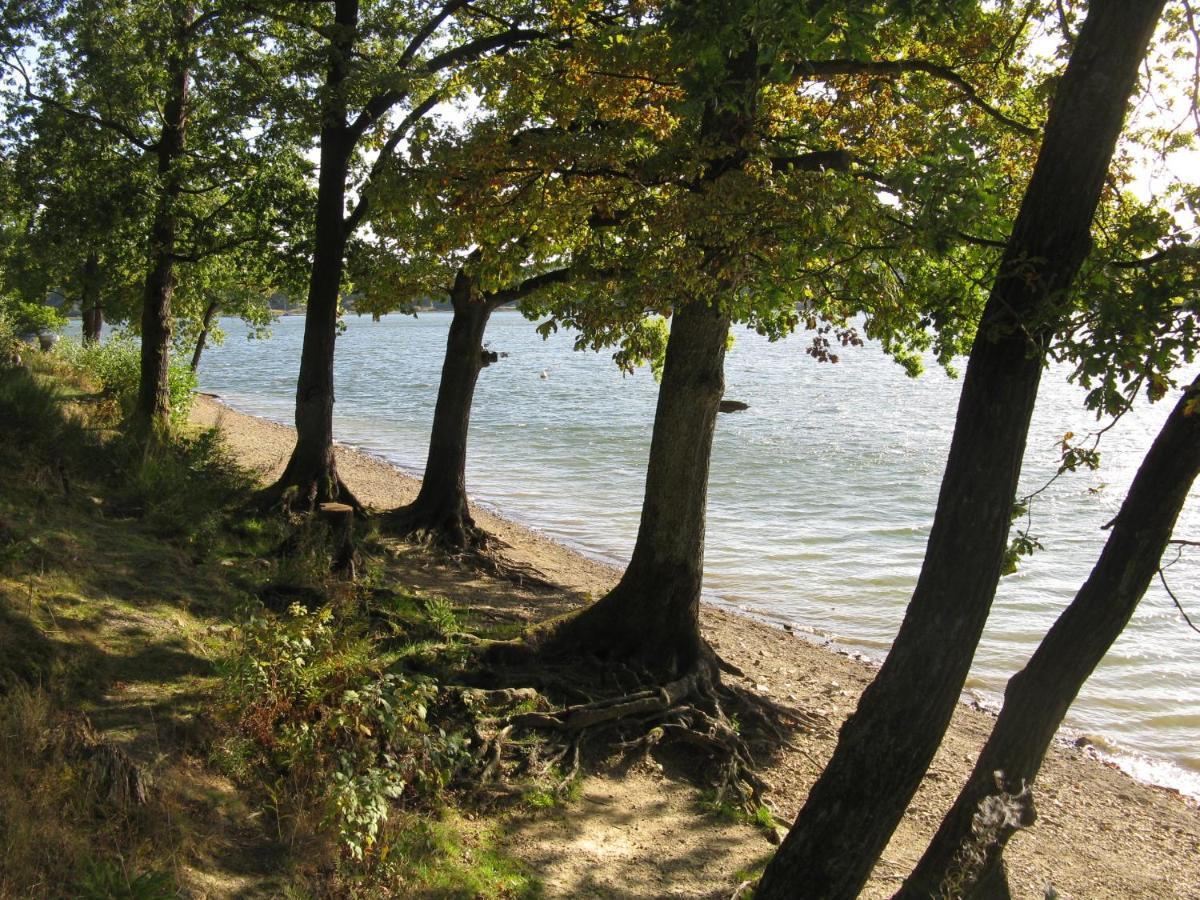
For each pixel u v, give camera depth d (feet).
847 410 150.00
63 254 58.13
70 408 62.85
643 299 27.99
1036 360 16.53
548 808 24.00
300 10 48.39
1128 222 19.74
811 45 22.06
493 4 48.70
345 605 30.53
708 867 23.06
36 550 27.78
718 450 109.81
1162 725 41.34
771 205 25.34
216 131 55.62
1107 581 18.53
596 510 79.46
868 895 23.89
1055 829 30.99
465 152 30.04
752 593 57.47
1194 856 30.07
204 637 26.22
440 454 53.62
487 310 52.31
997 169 29.12
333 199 47.88
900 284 29.91
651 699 29.12
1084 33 16.37
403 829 20.34
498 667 30.17
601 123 31.99
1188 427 17.71
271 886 17.30
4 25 50.75
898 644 17.60
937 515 17.34
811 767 30.55
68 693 20.95
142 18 52.54
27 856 14.85
